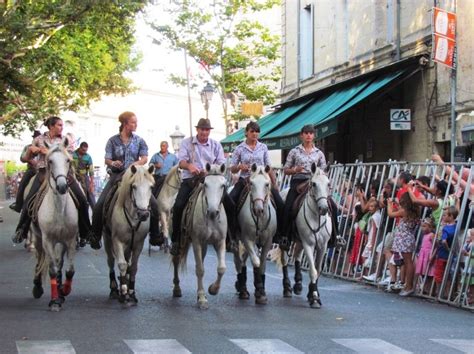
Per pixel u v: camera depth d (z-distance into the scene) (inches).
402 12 874.1
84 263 661.9
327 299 499.8
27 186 534.0
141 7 877.2
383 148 930.1
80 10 860.6
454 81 748.0
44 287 520.7
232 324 397.1
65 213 430.3
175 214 465.7
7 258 701.9
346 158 1045.8
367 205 596.1
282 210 482.0
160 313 425.7
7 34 818.8
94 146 2974.9
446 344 358.0
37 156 477.7
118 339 354.3
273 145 947.3
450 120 771.4
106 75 1718.8
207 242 448.1
